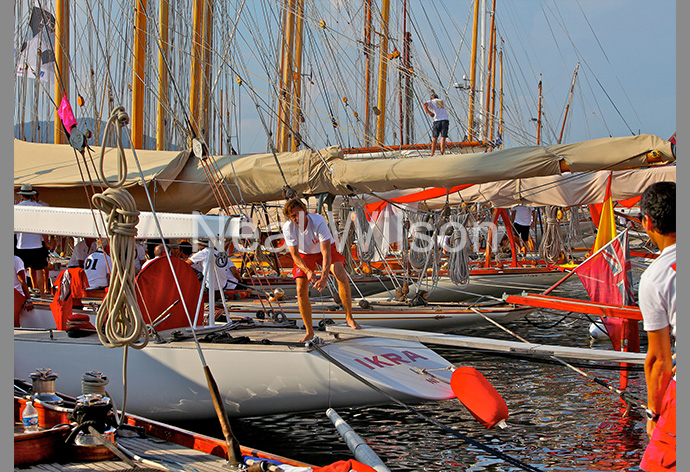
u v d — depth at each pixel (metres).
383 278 11.89
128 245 3.28
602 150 6.21
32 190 8.12
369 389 5.29
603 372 7.09
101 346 5.57
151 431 3.86
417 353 6.09
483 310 8.96
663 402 2.62
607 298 6.21
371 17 16.53
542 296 6.21
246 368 5.37
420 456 4.73
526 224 16.67
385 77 18.39
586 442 4.93
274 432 5.33
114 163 8.54
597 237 6.66
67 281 6.89
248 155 8.11
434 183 6.84
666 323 2.60
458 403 6.02
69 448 3.34
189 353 5.44
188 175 7.92
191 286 6.70
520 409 5.81
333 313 8.67
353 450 3.42
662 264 2.60
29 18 9.38
